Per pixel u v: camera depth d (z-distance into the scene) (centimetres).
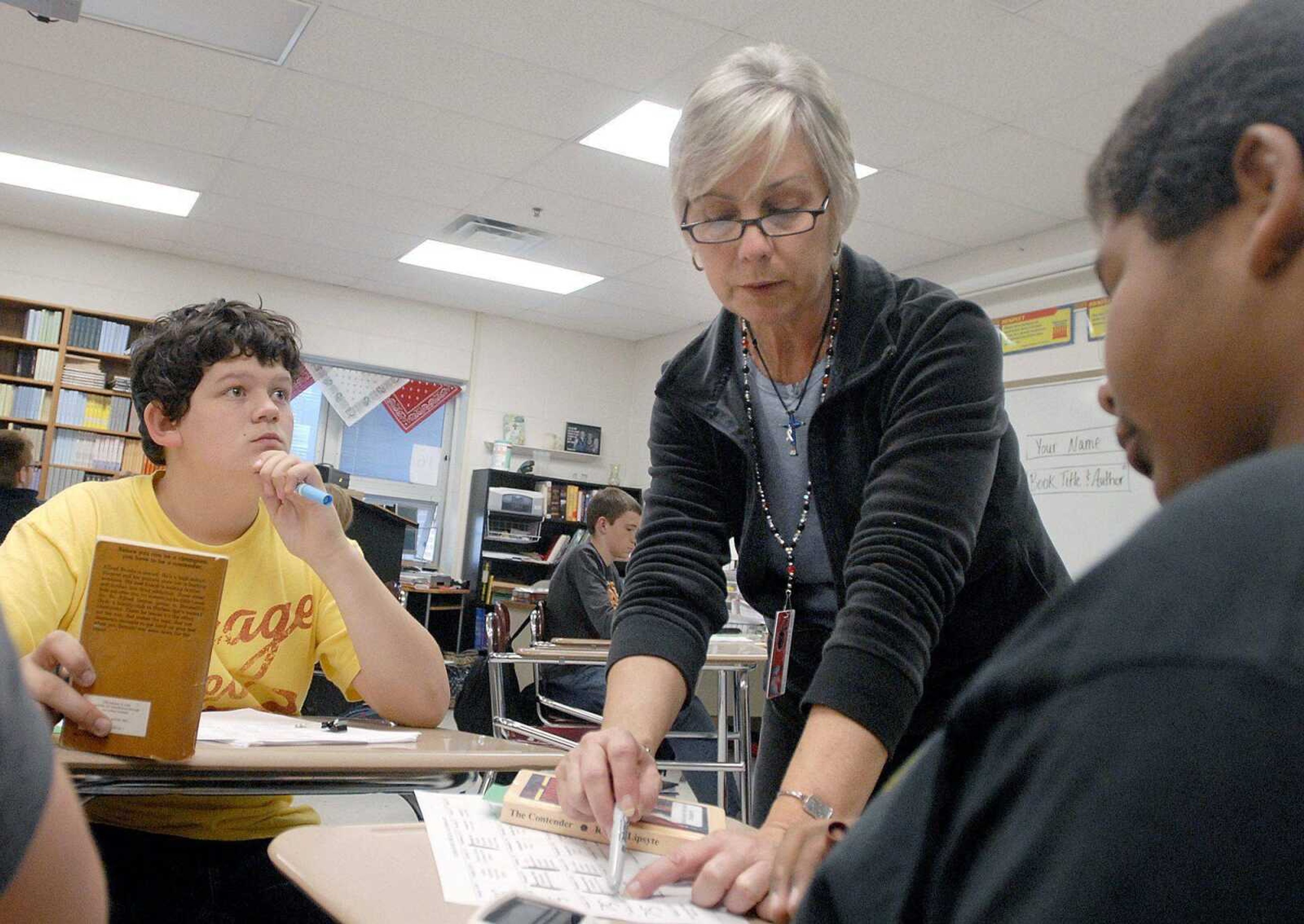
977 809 26
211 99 446
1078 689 24
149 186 562
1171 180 30
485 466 794
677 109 429
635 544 117
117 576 87
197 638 88
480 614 739
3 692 34
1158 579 24
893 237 557
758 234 101
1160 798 22
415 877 64
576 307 759
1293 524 23
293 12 369
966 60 371
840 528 111
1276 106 28
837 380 109
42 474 628
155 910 110
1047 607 28
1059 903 23
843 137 104
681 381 123
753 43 367
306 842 70
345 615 132
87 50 408
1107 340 34
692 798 340
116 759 86
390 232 612
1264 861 21
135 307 670
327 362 738
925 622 87
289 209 583
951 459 95
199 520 134
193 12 375
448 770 98
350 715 208
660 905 63
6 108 469
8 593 115
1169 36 343
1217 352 29
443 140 475
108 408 650
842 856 33
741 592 127
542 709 353
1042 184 475
